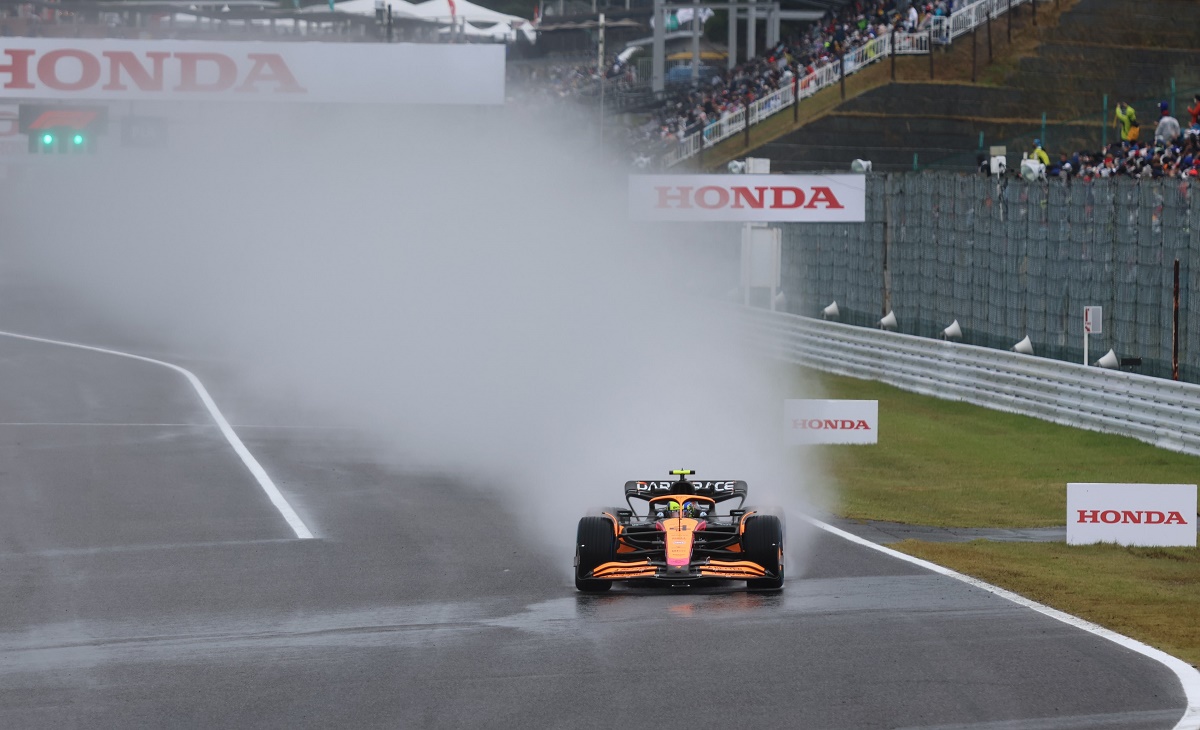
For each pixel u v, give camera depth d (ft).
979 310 382.01
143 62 485.56
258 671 116.06
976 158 526.57
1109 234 325.21
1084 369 305.12
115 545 180.24
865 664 115.65
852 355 409.90
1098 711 101.45
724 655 119.03
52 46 482.69
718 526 152.97
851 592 147.54
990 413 334.85
